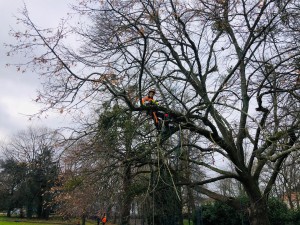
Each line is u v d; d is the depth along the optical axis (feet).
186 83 38.17
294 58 39.65
